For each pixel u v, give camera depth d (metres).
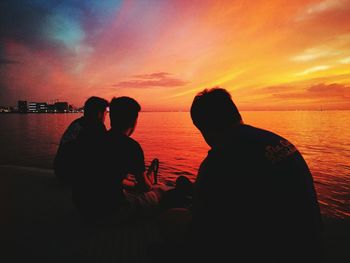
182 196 2.52
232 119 1.13
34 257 1.97
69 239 2.23
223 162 1.00
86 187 2.21
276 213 0.92
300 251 0.92
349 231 2.24
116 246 2.11
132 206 2.35
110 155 2.18
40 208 2.90
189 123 86.56
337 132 43.81
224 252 1.00
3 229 2.41
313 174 13.11
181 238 1.47
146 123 86.88
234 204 0.96
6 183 3.78
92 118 2.76
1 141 27.12
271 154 0.97
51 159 16.64
